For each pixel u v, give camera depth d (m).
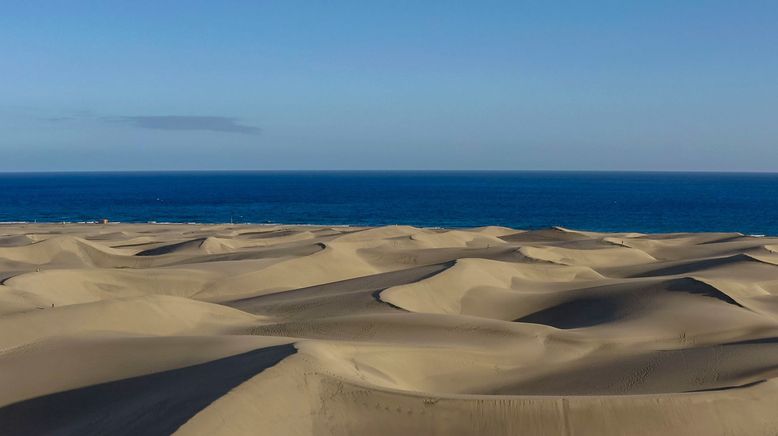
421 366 20.97
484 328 26.61
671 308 32.03
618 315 32.25
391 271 48.69
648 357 24.03
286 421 14.09
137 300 27.59
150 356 18.52
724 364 22.48
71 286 39.53
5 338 22.58
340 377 15.70
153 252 65.06
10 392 17.03
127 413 14.86
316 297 36.62
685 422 15.72
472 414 15.07
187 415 13.43
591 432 15.17
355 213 157.00
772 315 33.09
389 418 14.88
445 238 68.81
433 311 34.41
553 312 35.66
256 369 15.54
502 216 150.25
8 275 44.81
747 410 16.39
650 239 76.00
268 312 33.81
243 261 50.34
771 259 53.22
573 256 56.59
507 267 44.72
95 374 17.67
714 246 65.25
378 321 27.14
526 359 23.81
